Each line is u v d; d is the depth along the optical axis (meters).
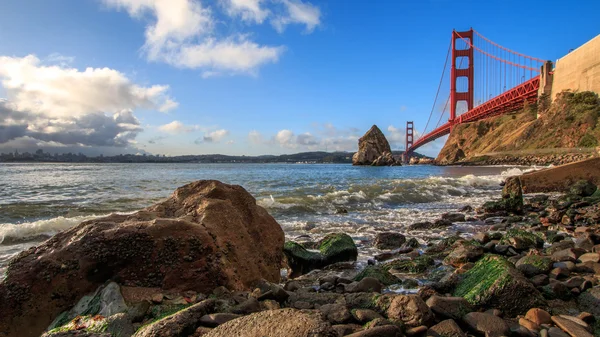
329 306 3.27
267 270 4.55
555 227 8.52
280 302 3.68
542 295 3.68
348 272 5.79
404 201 14.73
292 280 5.16
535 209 12.02
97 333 2.80
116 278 3.50
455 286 4.09
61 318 3.22
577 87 63.53
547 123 65.44
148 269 3.59
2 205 11.96
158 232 3.70
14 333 3.13
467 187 20.42
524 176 17.31
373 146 103.12
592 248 5.51
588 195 13.70
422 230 9.07
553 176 16.89
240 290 3.89
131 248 3.59
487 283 3.63
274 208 11.91
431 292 3.81
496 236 7.34
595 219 8.91
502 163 68.75
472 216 11.27
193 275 3.68
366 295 3.66
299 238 7.98
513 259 5.39
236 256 4.11
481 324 2.99
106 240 3.56
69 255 3.46
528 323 3.08
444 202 14.80
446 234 8.61
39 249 3.55
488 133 89.19
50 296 3.31
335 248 6.32
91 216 9.42
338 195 14.79
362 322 3.05
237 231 4.37
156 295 3.43
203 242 3.82
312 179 28.50
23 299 3.22
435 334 2.87
